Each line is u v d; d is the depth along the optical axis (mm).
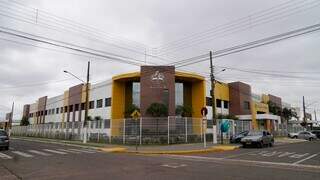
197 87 46906
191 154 22141
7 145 25047
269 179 11023
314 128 82500
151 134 32344
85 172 12688
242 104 55156
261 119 53719
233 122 42219
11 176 11914
